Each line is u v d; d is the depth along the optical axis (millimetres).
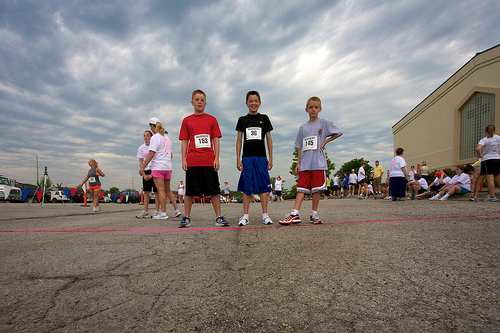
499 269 1593
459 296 1295
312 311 1214
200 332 1078
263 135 3924
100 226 3943
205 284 1544
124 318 1188
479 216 3541
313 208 3682
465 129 15516
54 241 2707
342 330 1059
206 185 3775
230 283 1553
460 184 7531
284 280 1569
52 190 23641
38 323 1145
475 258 1797
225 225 3734
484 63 13883
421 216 3895
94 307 1287
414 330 1039
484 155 6094
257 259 1980
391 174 8328
